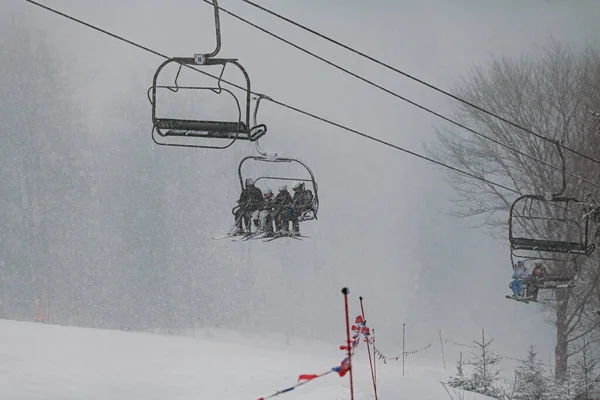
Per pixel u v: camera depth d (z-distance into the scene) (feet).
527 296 254.88
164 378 218.38
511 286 255.09
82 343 269.23
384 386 240.12
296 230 222.48
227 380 222.07
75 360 232.12
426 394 235.81
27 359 224.33
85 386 195.11
